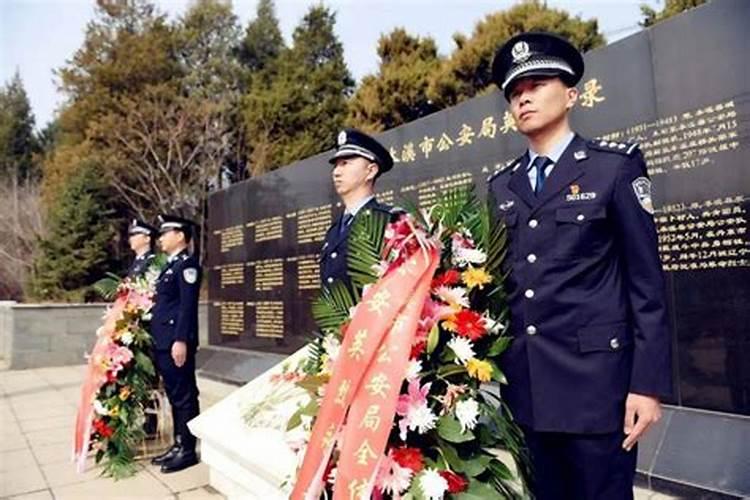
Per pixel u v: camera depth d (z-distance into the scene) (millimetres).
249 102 18172
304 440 2141
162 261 4527
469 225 1929
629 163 1653
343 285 2215
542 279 1691
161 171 17406
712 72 3279
